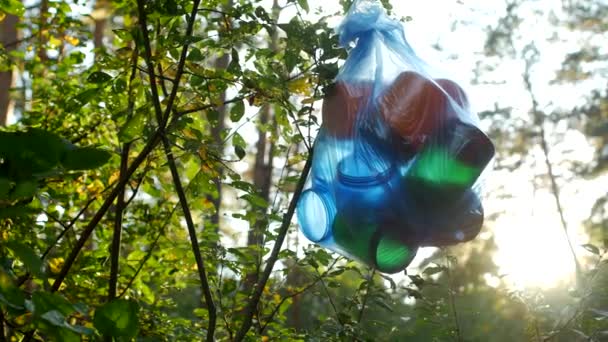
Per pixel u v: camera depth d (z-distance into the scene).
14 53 5.37
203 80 3.19
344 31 3.10
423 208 2.75
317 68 2.95
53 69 5.41
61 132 4.61
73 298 4.18
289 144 3.75
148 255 4.15
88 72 4.66
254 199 3.36
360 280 4.15
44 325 1.52
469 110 2.96
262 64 3.29
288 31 3.05
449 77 3.01
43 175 1.67
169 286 4.85
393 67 2.94
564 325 4.05
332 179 2.91
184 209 3.09
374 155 2.78
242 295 3.91
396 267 2.88
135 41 3.26
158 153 3.91
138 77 3.46
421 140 2.72
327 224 2.95
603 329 4.10
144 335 3.90
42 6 5.10
